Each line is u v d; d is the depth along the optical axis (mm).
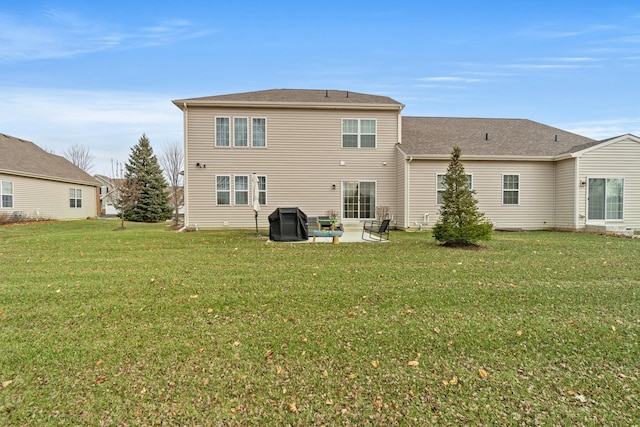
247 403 2467
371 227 13188
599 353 3174
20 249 8914
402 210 14875
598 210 13953
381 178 15562
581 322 3871
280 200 15203
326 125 15328
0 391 2564
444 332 3621
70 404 2430
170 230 14875
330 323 3861
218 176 14953
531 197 15016
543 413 2354
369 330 3672
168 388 2631
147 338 3461
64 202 21641
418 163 14688
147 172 31078
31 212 18734
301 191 15281
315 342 3389
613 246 9438
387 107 15289
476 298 4711
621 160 13891
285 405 2447
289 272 6273
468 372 2873
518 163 14922
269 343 3363
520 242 10391
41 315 4066
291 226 11031
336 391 2611
